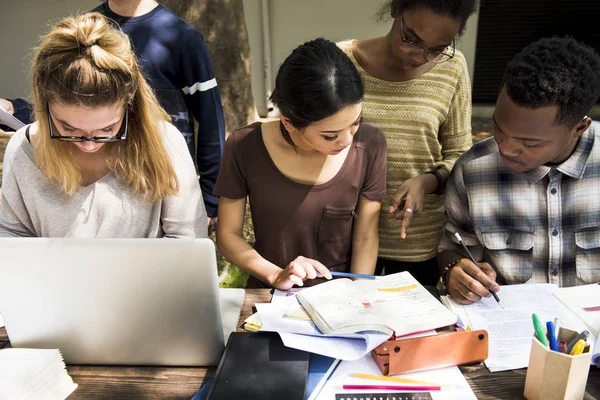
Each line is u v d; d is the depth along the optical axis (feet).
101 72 3.82
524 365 3.83
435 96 5.79
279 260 5.35
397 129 5.83
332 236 5.26
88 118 3.92
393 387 3.60
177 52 6.63
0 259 3.63
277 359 3.66
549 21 21.30
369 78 5.79
